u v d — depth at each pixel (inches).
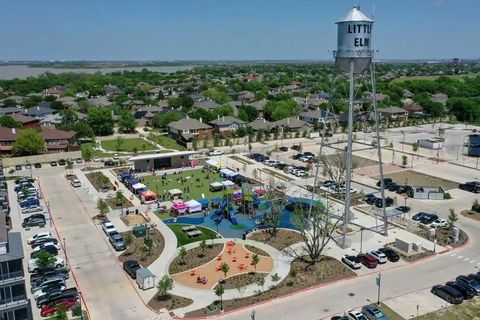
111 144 5772.6
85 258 2503.7
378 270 2326.5
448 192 3678.6
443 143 5580.7
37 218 3009.4
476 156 4923.7
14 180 4158.5
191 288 2144.4
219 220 3029.0
